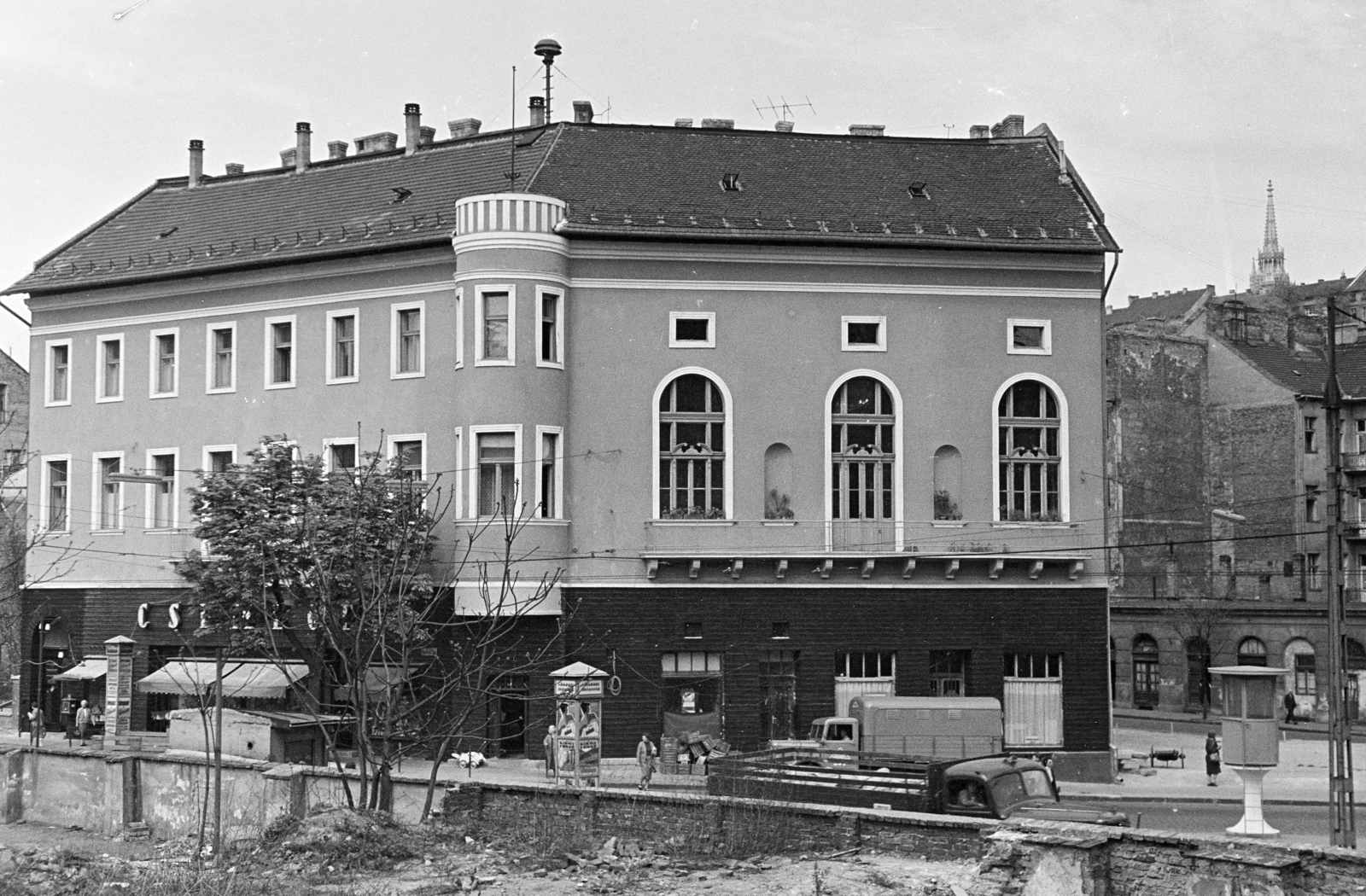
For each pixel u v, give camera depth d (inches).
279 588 1542.8
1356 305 3838.6
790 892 812.0
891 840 902.4
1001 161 1947.6
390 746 1485.0
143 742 1924.2
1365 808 1544.0
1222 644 2709.2
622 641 1744.6
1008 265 1822.1
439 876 889.5
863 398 1813.5
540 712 1715.1
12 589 2034.9
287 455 1686.8
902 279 1815.9
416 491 1626.5
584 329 1785.2
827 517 1784.0
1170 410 3073.3
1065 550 1790.1
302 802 1107.3
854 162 1920.5
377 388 1870.1
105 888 847.7
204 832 1049.5
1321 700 2559.1
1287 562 2992.1
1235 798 1587.1
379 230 1892.2
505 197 1745.8
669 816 980.6
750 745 1742.1
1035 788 1009.5
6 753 1299.2
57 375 2129.7
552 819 1024.9
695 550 1763.0
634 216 1795.0
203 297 2006.6
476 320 1748.3
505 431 1729.8
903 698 1547.7
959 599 1786.4
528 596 1716.3
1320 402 3026.6
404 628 1122.7
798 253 1801.2
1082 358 1830.7
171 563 1849.2
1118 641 2883.9
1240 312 3206.2
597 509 1765.5
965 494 1802.4
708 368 1791.3
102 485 2075.5
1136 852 738.8
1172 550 3026.6
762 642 1760.6
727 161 1899.6
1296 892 697.0
